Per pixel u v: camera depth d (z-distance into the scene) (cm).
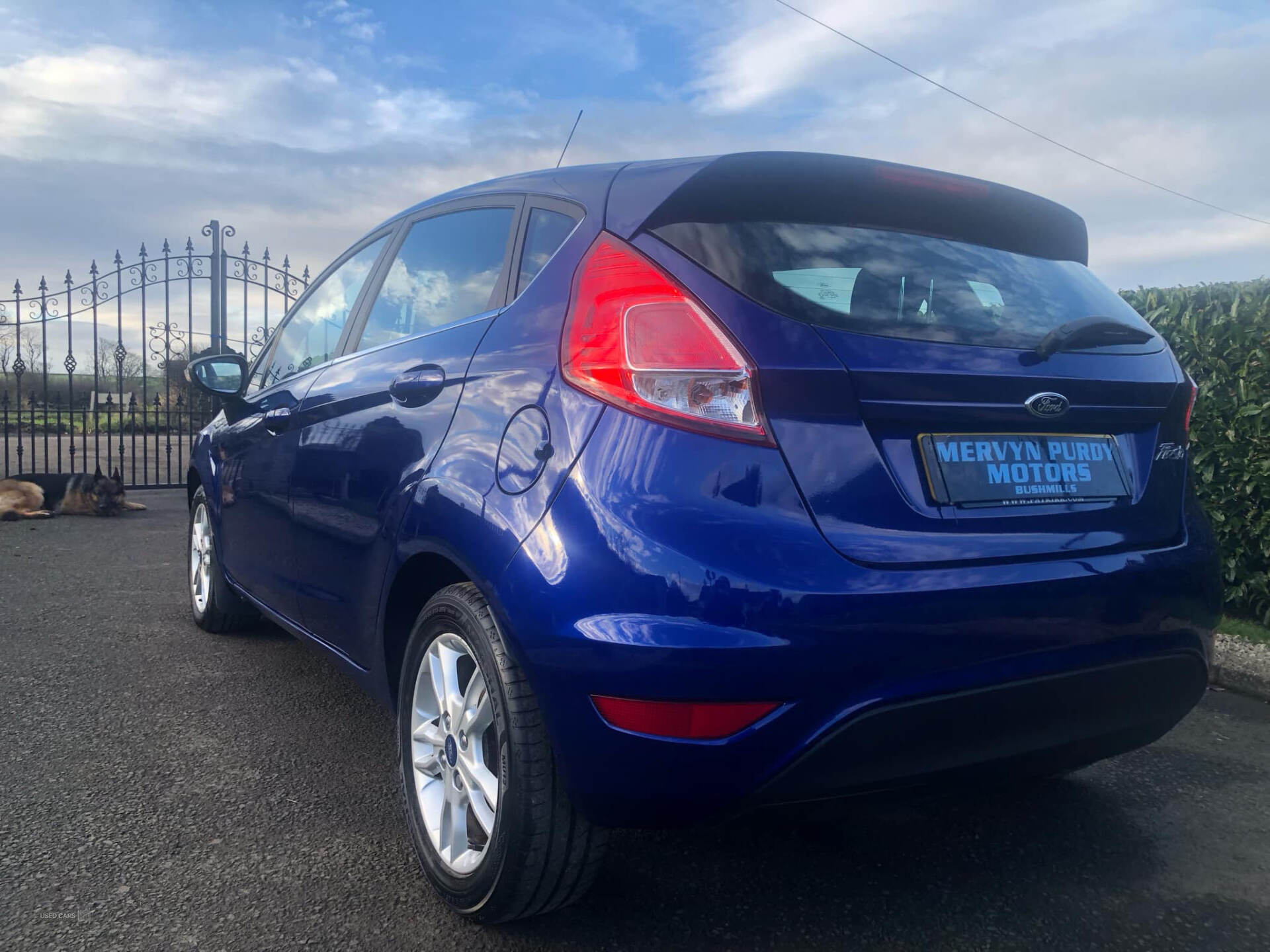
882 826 271
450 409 233
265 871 239
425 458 234
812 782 176
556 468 191
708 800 175
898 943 212
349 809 275
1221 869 247
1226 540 482
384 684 260
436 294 277
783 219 207
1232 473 470
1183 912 226
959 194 226
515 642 188
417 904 224
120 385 1105
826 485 180
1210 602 222
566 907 220
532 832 192
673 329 186
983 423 200
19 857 243
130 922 214
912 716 178
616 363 189
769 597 170
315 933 212
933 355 195
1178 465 235
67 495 923
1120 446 225
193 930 212
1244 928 219
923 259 217
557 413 196
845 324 192
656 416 182
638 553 174
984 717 186
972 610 183
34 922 214
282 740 327
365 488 264
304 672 404
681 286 189
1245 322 470
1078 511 209
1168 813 282
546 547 186
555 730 183
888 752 179
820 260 202
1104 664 199
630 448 182
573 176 240
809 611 171
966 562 187
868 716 174
